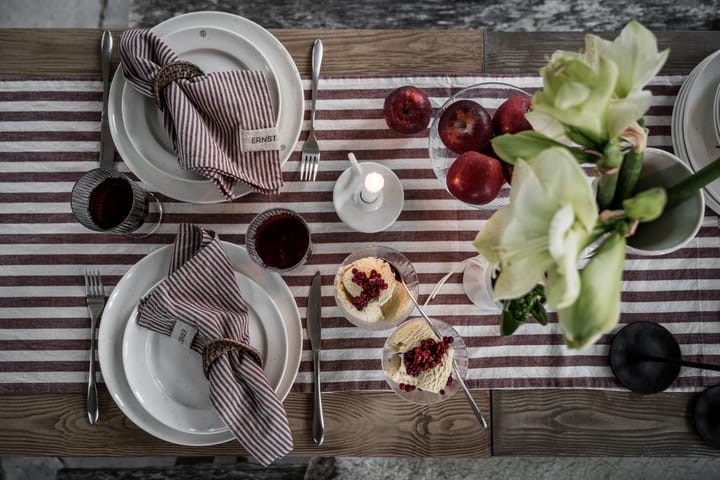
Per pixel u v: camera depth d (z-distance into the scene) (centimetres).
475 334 92
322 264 93
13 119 94
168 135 88
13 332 92
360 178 91
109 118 88
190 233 86
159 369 88
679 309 93
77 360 92
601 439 92
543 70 46
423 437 91
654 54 45
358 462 123
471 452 91
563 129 51
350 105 95
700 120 87
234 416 81
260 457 82
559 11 118
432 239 93
